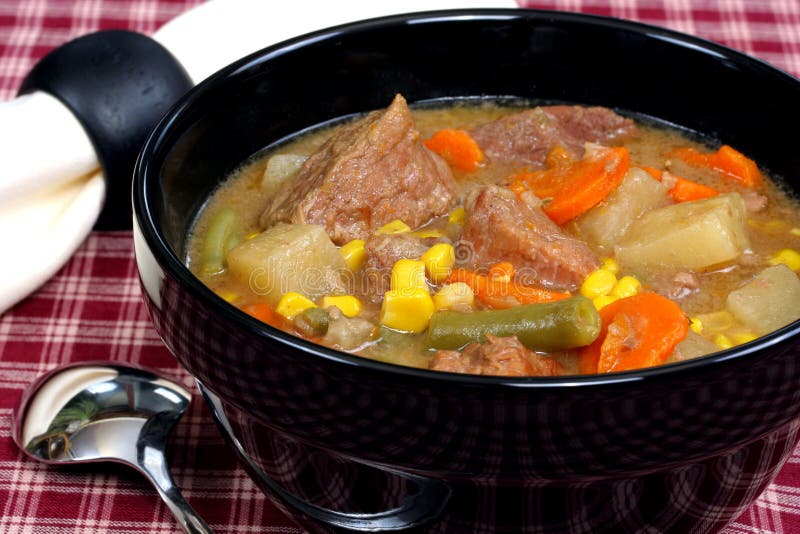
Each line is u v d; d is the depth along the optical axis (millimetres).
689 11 616
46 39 595
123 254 514
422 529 389
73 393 455
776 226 434
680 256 422
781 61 595
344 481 385
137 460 438
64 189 507
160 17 607
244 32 529
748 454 381
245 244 418
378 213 434
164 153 409
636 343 390
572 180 436
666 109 466
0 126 490
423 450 361
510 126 460
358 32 456
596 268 420
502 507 377
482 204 425
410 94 473
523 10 464
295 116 459
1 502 438
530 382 346
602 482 371
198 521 424
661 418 354
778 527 430
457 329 394
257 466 403
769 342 353
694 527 399
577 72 469
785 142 441
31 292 496
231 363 367
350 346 400
